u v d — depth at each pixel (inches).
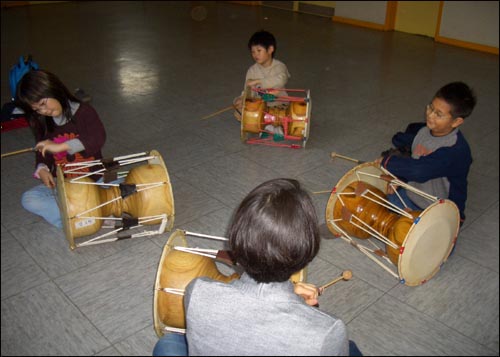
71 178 111.7
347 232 117.3
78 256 111.6
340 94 221.1
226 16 387.2
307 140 172.2
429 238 97.4
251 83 165.0
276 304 43.1
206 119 189.9
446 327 93.7
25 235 118.6
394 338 91.0
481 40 298.5
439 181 109.9
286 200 44.2
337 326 41.8
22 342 89.0
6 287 102.1
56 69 249.1
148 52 283.1
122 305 98.0
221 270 105.6
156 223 116.6
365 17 354.6
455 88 99.4
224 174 148.9
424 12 326.6
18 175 146.4
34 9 409.7
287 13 401.7
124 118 189.2
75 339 90.0
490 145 174.4
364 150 166.9
